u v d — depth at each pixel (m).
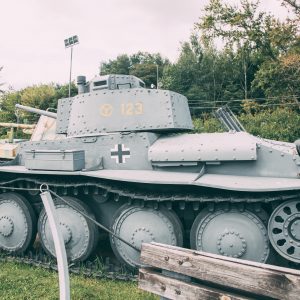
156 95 9.41
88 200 9.39
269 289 4.75
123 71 65.50
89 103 9.77
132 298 7.33
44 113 11.88
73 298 7.29
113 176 8.13
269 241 7.68
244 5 27.48
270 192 7.51
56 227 5.90
